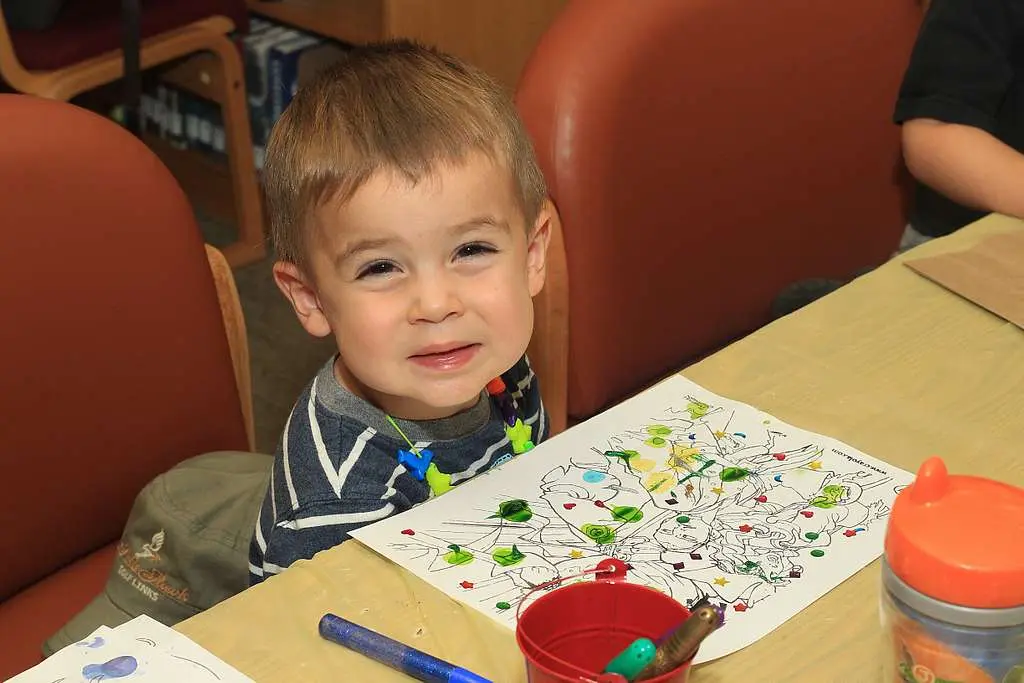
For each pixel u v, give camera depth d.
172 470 1.05
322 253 0.83
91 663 0.63
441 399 0.83
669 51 1.20
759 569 0.69
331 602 0.68
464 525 0.73
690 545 0.71
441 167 0.79
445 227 0.79
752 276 1.39
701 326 1.36
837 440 0.81
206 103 2.70
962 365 0.91
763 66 1.30
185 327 1.08
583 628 0.58
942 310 0.99
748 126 1.31
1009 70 1.40
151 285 1.04
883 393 0.88
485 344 0.82
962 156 1.35
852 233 1.49
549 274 1.18
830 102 1.38
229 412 1.14
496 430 0.94
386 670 0.63
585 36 1.16
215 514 1.02
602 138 1.16
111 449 1.06
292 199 0.85
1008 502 0.53
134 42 2.04
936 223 1.54
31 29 2.05
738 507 0.74
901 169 1.51
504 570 0.69
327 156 0.80
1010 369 0.91
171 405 1.09
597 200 1.18
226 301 1.15
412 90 0.85
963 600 0.50
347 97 0.84
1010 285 1.01
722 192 1.31
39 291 0.98
